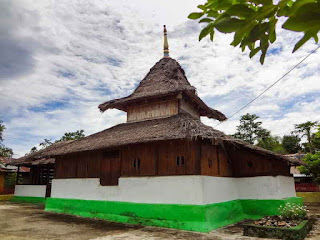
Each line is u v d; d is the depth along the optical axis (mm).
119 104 15203
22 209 16422
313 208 17234
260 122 44125
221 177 11773
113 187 12484
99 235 9180
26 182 26578
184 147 10719
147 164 11602
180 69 16172
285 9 1423
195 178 10141
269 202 12031
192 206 9898
